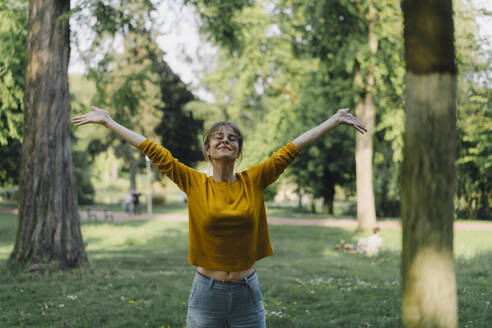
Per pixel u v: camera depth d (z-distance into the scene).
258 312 2.79
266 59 24.38
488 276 9.45
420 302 2.20
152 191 68.12
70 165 9.49
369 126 20.38
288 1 19.50
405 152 2.30
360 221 20.98
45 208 9.05
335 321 5.80
